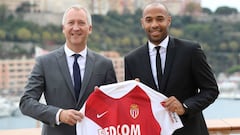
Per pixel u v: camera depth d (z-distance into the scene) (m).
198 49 2.35
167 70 2.35
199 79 2.33
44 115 2.11
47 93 2.25
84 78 2.27
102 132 2.16
